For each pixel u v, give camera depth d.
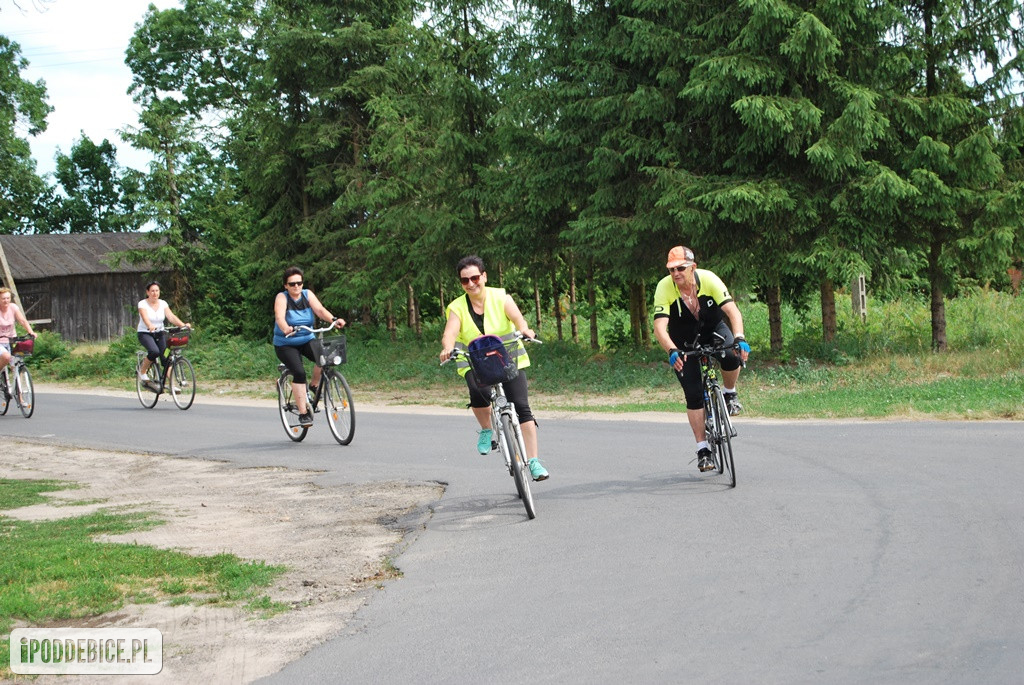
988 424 10.52
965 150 17.02
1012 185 17.38
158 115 38.78
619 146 18.70
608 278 22.95
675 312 8.08
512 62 20.83
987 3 17.11
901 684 4.02
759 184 17.05
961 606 4.89
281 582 6.15
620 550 6.36
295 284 12.14
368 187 27.34
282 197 31.66
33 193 47.66
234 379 24.67
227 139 40.31
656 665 4.38
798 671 4.21
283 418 12.71
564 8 19.77
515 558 6.36
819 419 12.27
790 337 23.66
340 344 12.11
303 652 4.87
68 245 49.66
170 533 7.62
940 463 8.46
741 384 16.66
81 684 4.57
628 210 19.75
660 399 16.14
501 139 20.56
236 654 4.89
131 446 12.89
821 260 16.97
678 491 8.06
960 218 18.03
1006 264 17.97
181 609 5.64
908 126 17.38
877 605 4.98
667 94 18.03
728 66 16.62
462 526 7.37
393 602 5.61
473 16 23.72
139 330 17.53
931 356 17.16
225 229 38.81
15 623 5.48
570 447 10.91
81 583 6.10
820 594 5.21
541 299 32.91
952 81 17.84
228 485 9.76
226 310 38.41
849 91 16.58
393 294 27.17
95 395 21.72
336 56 29.66
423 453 11.05
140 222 38.03
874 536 6.27
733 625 4.83
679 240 19.06
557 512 7.60
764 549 6.14
